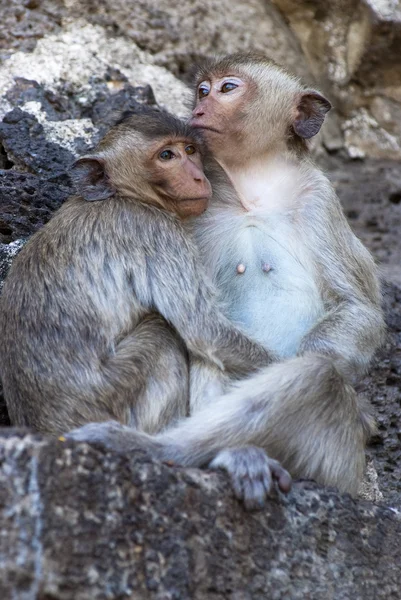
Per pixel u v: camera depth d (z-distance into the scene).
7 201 13.63
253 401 10.80
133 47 17.88
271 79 12.88
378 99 20.50
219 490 9.84
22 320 11.30
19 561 8.30
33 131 15.70
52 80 16.75
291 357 11.92
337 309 12.19
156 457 10.54
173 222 11.80
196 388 11.47
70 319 11.12
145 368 11.14
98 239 11.43
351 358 11.86
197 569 9.45
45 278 11.32
